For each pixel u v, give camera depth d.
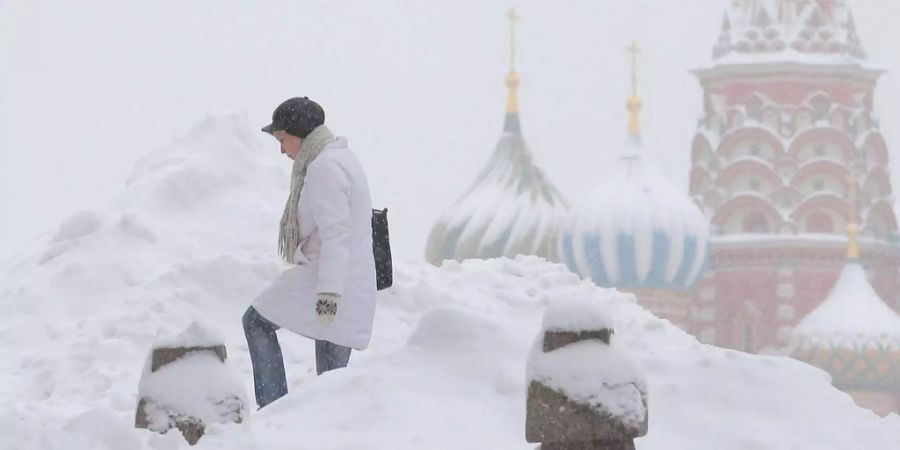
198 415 13.90
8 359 24.70
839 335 187.50
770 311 195.25
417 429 13.34
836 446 14.45
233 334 25.02
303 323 17.22
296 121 17.42
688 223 196.75
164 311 25.19
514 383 14.62
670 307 196.12
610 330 12.28
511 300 26.83
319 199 17.03
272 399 17.36
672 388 15.24
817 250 195.12
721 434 14.37
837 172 199.25
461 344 15.30
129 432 13.73
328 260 16.88
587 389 11.91
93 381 22.55
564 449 11.96
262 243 29.61
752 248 196.00
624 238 196.50
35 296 27.22
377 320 25.59
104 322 24.89
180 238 29.48
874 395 187.25
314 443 12.85
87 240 29.12
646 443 14.05
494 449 13.11
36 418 17.78
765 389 15.53
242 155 32.88
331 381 15.11
